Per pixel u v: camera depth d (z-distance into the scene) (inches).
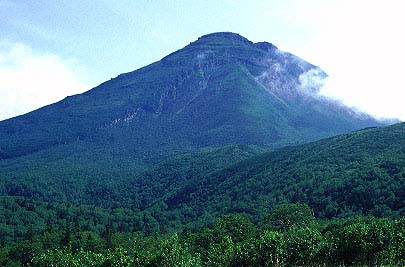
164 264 2997.0
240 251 3417.8
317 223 5275.6
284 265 3319.4
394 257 3257.9
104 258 3250.5
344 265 3329.2
